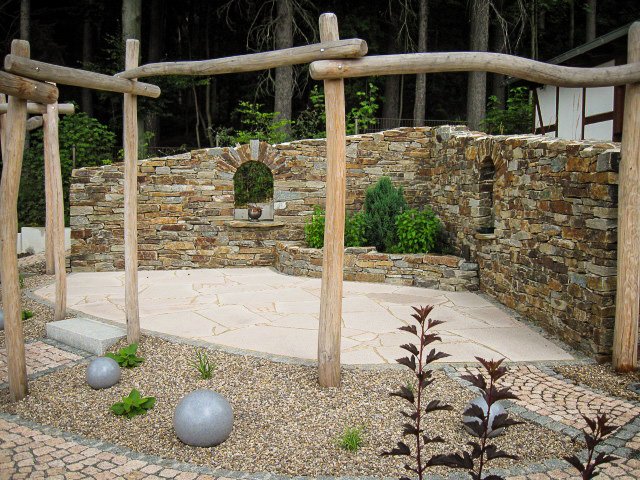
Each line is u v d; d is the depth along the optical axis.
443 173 10.08
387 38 21.91
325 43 4.26
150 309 7.43
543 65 4.31
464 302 7.76
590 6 20.36
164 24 22.75
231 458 3.57
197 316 7.02
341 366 5.16
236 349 5.66
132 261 5.79
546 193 6.27
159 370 5.13
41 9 20.19
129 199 5.71
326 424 4.03
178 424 3.74
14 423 4.13
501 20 18.08
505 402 4.39
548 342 5.93
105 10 21.12
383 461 3.51
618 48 9.85
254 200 12.99
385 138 10.85
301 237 11.03
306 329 6.41
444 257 8.67
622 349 5.00
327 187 4.58
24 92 4.36
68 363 5.43
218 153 10.73
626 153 4.83
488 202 8.52
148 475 3.37
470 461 2.34
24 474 3.38
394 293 8.39
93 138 15.48
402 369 5.09
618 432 3.88
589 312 5.43
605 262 5.17
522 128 16.23
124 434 3.94
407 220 9.60
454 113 23.73
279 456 3.58
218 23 22.64
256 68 4.65
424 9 18.42
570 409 4.26
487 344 5.85
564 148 5.85
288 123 16.67
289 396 4.52
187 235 10.80
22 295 8.29
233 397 4.51
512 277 7.27
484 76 17.94
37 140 17.14
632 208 4.85
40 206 14.87
